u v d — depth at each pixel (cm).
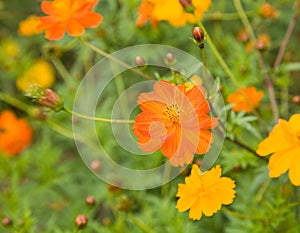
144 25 101
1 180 109
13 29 133
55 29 78
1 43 122
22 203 101
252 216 86
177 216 88
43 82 114
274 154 70
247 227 86
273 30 117
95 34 100
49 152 103
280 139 70
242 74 94
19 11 125
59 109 75
